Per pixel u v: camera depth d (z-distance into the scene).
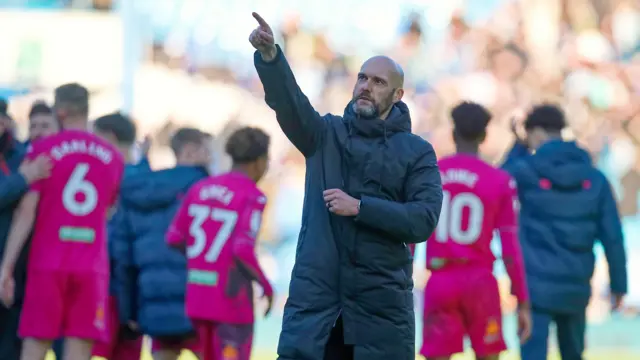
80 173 20.20
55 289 19.98
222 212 20.22
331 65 62.31
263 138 20.80
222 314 19.98
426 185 14.27
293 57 62.22
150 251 22.22
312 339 13.88
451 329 20.20
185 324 22.06
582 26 64.62
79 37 48.59
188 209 20.55
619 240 22.67
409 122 14.59
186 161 22.89
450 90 60.44
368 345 14.05
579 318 22.86
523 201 22.77
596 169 22.80
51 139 20.17
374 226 13.82
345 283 14.02
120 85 48.69
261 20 13.48
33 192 19.70
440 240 20.27
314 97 61.34
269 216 52.50
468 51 62.81
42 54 48.47
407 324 14.34
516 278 20.44
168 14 59.78
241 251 19.78
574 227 22.45
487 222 20.28
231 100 58.41
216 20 60.66
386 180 14.25
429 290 20.34
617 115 60.47
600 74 61.69
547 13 63.56
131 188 22.53
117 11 48.88
